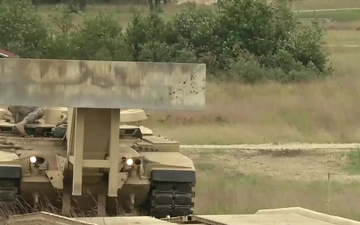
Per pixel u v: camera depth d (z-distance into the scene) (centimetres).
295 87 9800
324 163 6550
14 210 3516
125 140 3947
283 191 4991
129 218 2458
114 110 3291
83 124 3297
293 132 7681
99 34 11106
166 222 2398
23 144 3756
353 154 6769
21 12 10744
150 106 3098
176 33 11675
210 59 11162
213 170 6041
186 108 3112
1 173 3488
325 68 11631
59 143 3759
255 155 6762
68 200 3531
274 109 8494
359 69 11850
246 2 11694
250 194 4750
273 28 11662
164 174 3600
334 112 8369
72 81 3081
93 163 3331
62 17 11975
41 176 3544
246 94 9381
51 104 3081
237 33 11519
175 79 3103
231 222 2428
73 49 10900
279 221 2461
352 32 18575
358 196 4856
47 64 3073
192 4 12256
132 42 11475
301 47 11594
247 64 10588
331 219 2528
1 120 4169
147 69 3097
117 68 3094
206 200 4512
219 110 8338
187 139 7312
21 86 3067
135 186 3569
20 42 10588
